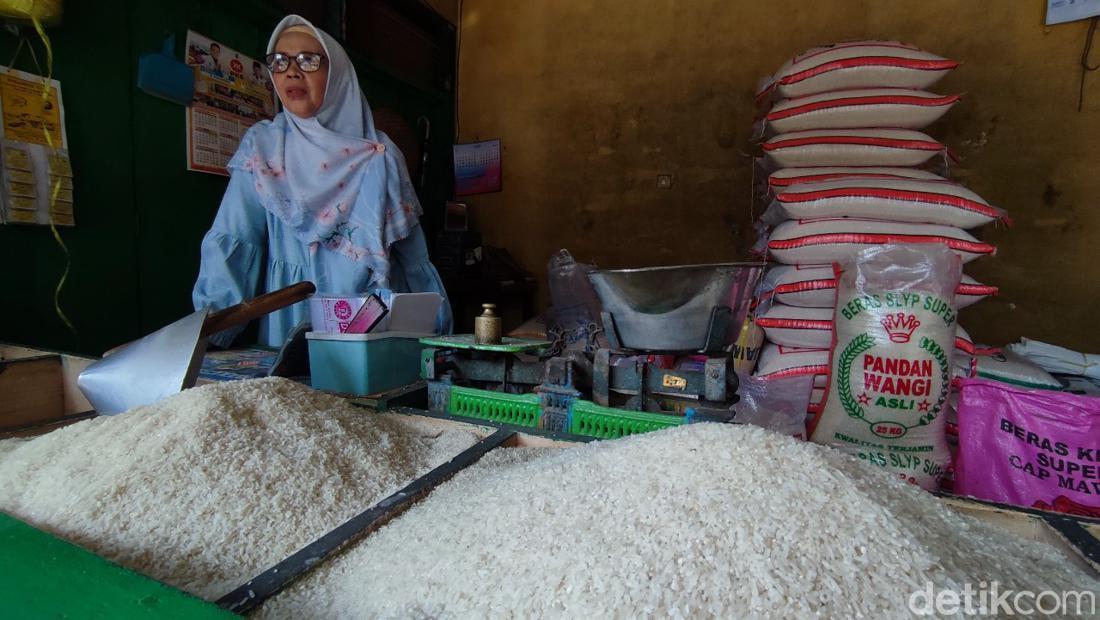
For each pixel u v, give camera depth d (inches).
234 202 80.7
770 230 90.7
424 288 92.7
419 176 149.1
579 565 21.3
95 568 18.4
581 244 152.6
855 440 45.3
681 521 22.1
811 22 126.6
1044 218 111.3
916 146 70.7
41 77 68.0
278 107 103.7
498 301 150.1
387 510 30.9
